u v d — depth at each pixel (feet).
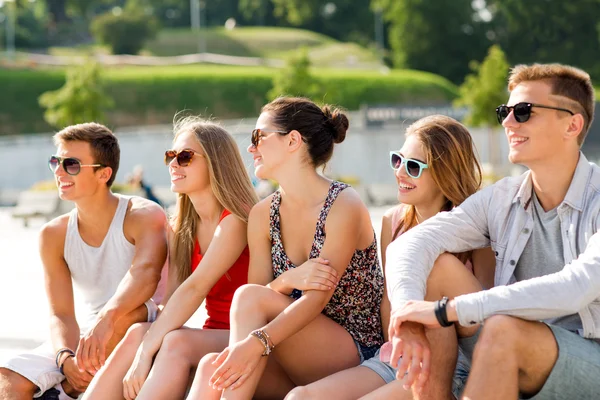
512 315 10.93
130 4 377.09
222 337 14.11
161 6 397.19
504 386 10.68
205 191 15.78
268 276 14.60
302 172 14.10
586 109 12.35
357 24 360.07
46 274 17.17
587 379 11.08
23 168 146.72
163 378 13.37
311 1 352.08
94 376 14.60
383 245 15.60
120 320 15.79
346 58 313.73
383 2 307.17
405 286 11.98
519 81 12.59
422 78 234.38
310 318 13.07
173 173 15.75
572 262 11.34
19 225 80.18
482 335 10.85
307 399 12.14
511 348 10.73
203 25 395.14
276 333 12.71
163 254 16.65
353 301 14.11
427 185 14.60
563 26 266.57
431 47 295.48
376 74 235.40
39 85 201.26
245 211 15.30
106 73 212.64
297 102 14.21
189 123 16.17
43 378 15.29
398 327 11.35
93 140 16.67
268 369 13.98
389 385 11.93
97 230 16.94
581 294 10.94
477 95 145.28
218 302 15.67
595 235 11.59
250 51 324.39
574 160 12.37
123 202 17.02
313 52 323.98
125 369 14.20
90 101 145.69
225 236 14.99
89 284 17.13
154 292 16.35
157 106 201.67
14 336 25.45
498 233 13.00
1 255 52.06
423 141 14.40
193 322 25.27
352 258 14.10
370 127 143.23
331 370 13.56
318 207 13.99
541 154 12.33
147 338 14.21
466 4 293.43
